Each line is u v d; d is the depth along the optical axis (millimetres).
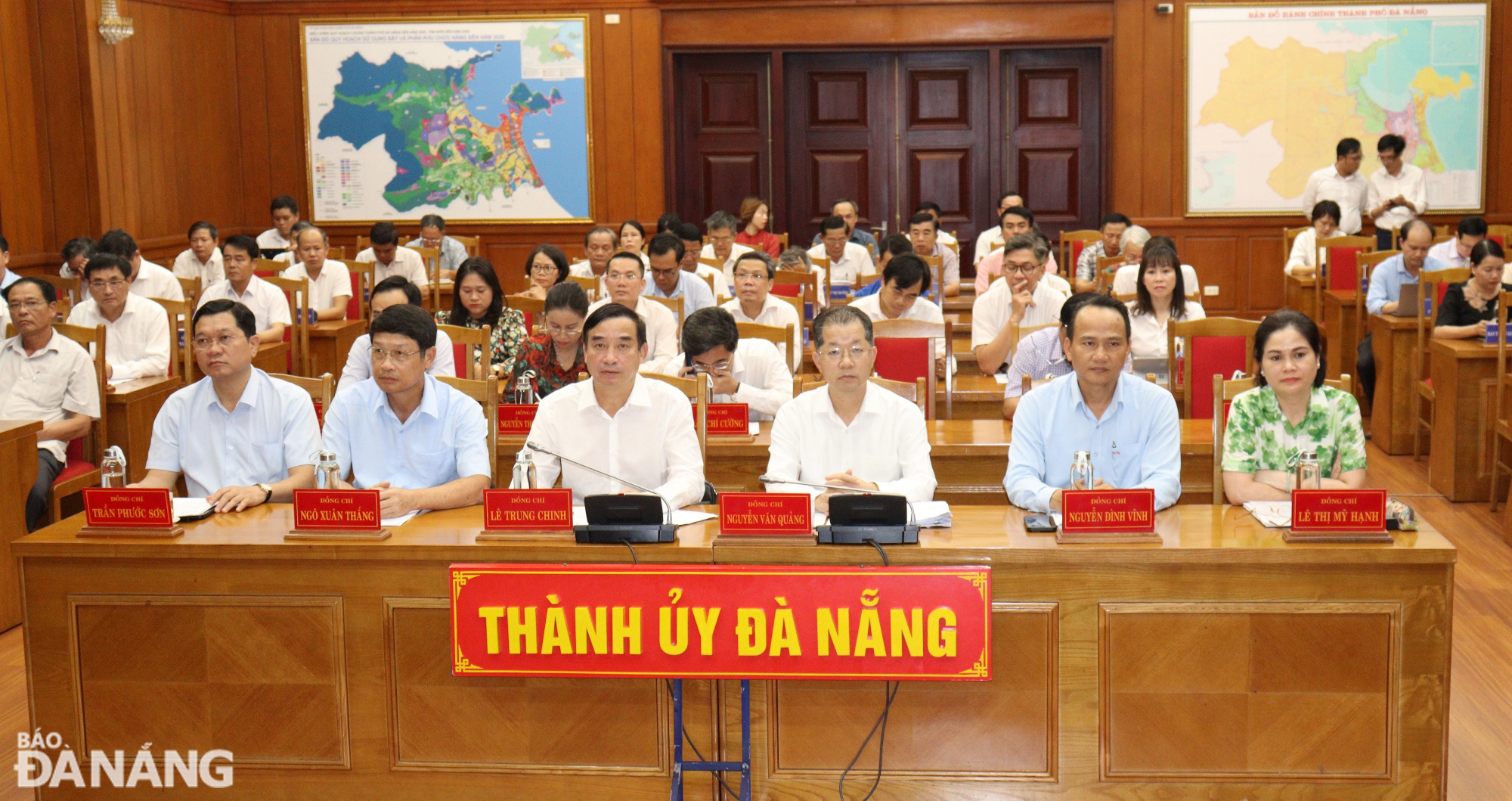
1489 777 3137
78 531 2818
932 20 10078
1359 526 2562
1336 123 9906
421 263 8414
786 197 10555
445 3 10227
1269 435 3193
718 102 10461
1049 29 10039
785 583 2527
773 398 4383
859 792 2672
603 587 2559
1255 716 2592
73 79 8523
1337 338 7578
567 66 10258
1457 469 5555
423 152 10422
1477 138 9828
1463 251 7184
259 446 3455
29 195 8500
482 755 2719
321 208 10539
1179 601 2574
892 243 7578
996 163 10398
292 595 2713
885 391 3262
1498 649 3949
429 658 2705
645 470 3264
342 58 10344
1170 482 3027
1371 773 2586
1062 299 5758
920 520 2746
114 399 5145
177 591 2734
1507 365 5387
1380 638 2557
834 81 10453
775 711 2662
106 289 5535
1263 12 9820
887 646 2525
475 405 3439
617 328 3150
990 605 2516
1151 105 10039
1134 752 2615
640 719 2682
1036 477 3158
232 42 10406
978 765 2646
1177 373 4746
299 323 7078
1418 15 9727
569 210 10445
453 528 2812
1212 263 10180
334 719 2738
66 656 2773
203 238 7957
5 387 4684
